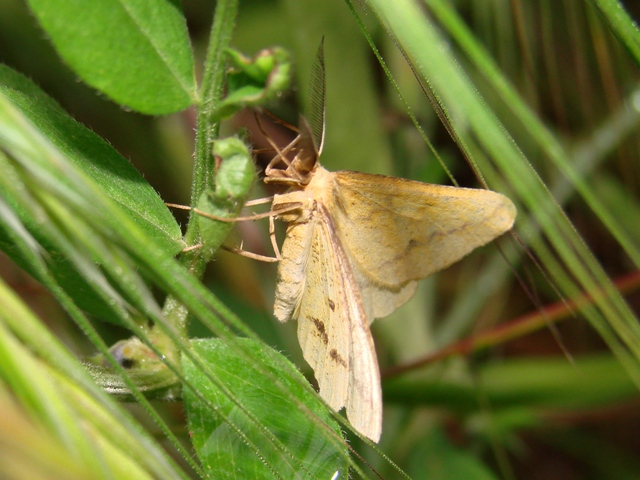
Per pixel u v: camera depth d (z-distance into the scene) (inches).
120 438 3.3
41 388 3.1
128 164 4.4
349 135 7.0
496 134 3.9
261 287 7.2
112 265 3.4
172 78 4.1
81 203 3.2
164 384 4.4
